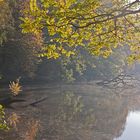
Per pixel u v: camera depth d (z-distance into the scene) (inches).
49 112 1269.7
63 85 2336.4
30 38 2023.9
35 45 2041.1
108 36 375.2
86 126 1119.0
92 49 373.1
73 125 1106.7
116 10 349.7
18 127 979.9
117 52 3265.3
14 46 2003.0
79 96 1852.9
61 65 2527.1
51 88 2079.2
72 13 337.1
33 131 951.0
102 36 374.3
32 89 1919.3
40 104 1427.2
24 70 2063.2
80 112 1360.7
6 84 1947.6
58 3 337.1
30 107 1321.4
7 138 850.8
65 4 337.4
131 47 402.9
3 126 546.6
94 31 370.6
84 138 950.4
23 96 1584.6
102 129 1115.9
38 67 2426.2
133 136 1088.8
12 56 2020.2
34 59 2101.4
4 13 1696.6
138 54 407.8
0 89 1723.7
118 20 382.3
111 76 3255.4
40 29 343.3
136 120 1385.3
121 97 2043.6
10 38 1939.0
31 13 339.0
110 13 349.1
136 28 378.6
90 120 1232.8
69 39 354.9
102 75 3164.4
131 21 383.2
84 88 2288.4
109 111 1498.5
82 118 1247.5
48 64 2481.5
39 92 1819.6
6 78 2059.5
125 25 382.0
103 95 2018.9
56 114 1250.6
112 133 1084.5
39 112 1245.7
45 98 1579.7
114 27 368.5
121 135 1083.3
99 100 1786.4
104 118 1317.7
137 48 401.1
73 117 1240.2
